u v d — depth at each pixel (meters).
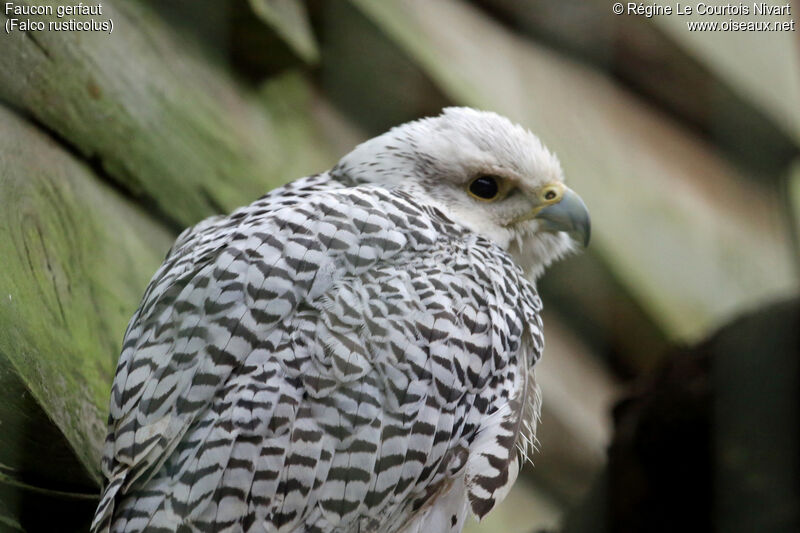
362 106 15.31
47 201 9.34
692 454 11.80
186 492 6.70
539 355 8.55
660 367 12.36
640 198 18.03
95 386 8.65
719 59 19.53
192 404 6.92
